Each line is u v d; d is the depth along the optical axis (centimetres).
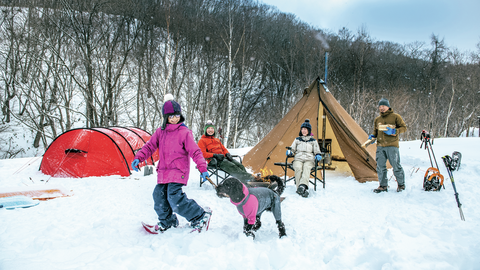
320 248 274
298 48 2806
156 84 1966
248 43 2462
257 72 2848
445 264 221
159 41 2191
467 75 2858
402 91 2672
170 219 321
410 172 646
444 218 344
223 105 2445
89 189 516
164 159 312
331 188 538
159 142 321
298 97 2648
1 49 1817
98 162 627
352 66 2662
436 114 2756
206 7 2556
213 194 484
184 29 2331
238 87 2616
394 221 336
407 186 527
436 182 462
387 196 470
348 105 2473
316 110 679
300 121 681
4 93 2044
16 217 358
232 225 346
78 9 1623
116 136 672
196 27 2394
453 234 281
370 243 266
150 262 240
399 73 2888
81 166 620
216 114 2389
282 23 3153
